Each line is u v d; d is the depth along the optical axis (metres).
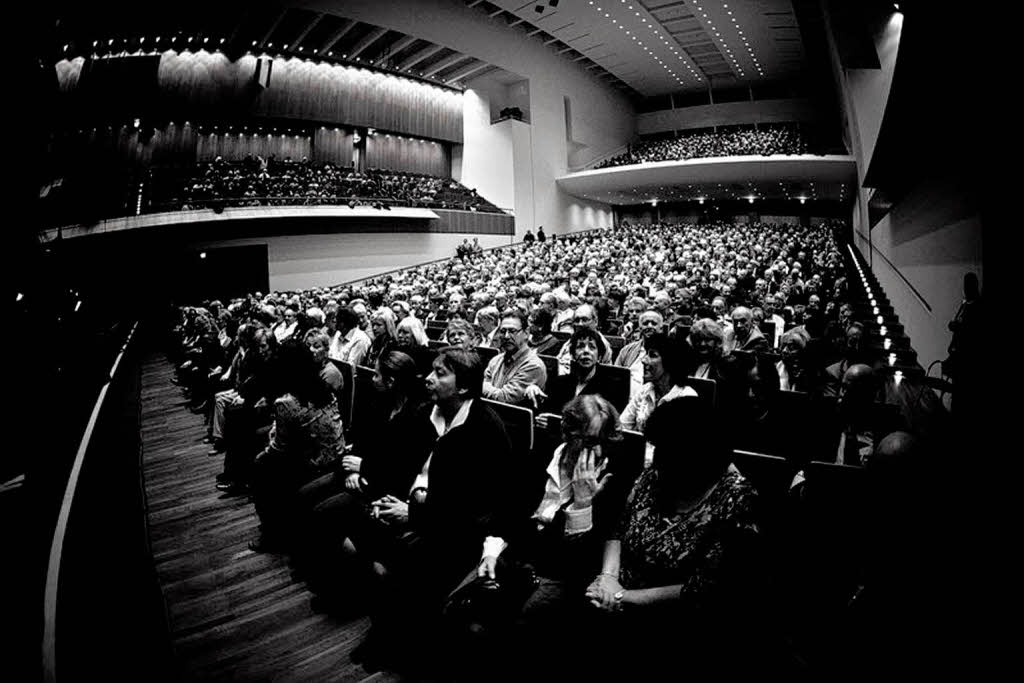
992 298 3.79
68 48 14.67
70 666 1.76
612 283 10.90
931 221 6.95
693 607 1.42
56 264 7.99
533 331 4.88
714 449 1.50
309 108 20.64
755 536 1.42
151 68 17.34
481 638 2.00
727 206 32.28
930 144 6.01
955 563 1.24
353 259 17.83
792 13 22.17
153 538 3.31
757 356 3.35
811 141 25.98
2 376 3.38
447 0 20.92
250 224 15.73
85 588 2.17
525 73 25.05
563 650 1.87
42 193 10.45
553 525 2.11
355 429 3.62
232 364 5.59
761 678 1.43
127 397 5.38
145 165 17.77
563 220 28.28
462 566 2.16
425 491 2.36
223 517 3.60
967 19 3.24
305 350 2.97
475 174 25.75
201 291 15.00
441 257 20.59
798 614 1.76
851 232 24.00
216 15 16.75
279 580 2.85
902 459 1.31
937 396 5.32
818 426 2.96
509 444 2.21
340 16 17.62
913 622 1.22
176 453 4.93
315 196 17.00
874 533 1.34
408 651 2.22
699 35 24.81
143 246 14.02
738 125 32.06
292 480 3.01
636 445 2.28
